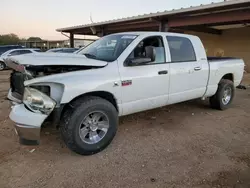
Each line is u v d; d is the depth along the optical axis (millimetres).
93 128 3188
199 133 4016
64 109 3045
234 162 3055
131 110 3684
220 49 16562
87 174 2732
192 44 4609
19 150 3275
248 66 14898
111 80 3266
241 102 6324
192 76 4500
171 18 12422
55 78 2863
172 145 3525
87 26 17422
